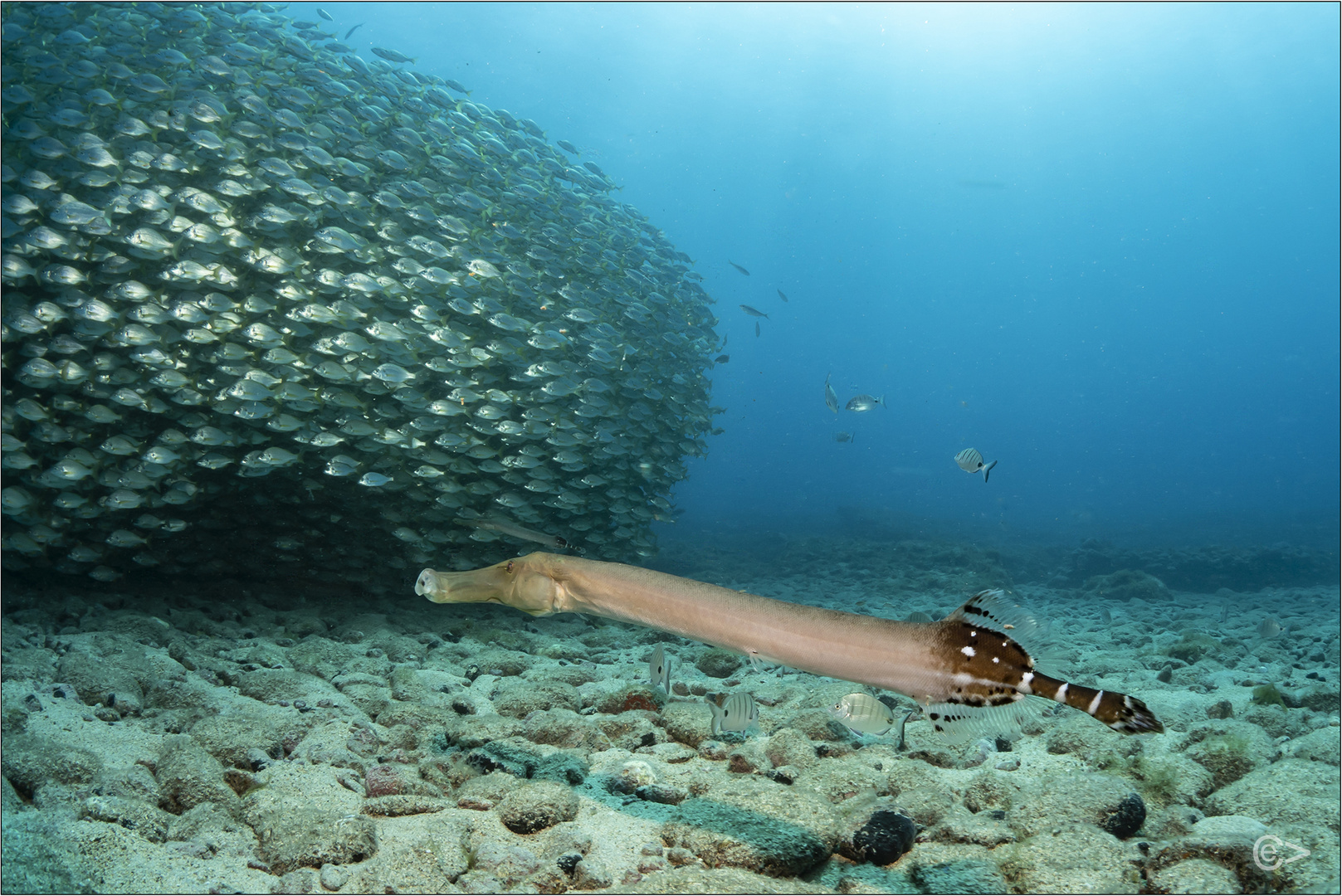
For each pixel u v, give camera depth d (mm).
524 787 3410
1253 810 3375
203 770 3465
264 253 6574
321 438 6672
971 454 9680
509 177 9242
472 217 8516
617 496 9445
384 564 7973
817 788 3709
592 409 8664
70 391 6219
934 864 2939
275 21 8352
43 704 4238
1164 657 7535
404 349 7250
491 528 3824
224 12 7652
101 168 6227
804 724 4684
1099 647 8523
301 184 6777
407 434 7301
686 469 10633
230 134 6852
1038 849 2936
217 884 2732
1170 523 34031
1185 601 13672
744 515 35875
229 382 6555
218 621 6867
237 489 6965
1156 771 3742
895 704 5297
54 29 6664
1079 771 4133
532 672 6156
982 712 1688
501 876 2885
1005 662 1639
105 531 6633
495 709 5074
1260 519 35406
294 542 7383
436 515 7773
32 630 5746
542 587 2186
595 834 3236
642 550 10203
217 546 7395
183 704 4512
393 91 8398
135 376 6309
